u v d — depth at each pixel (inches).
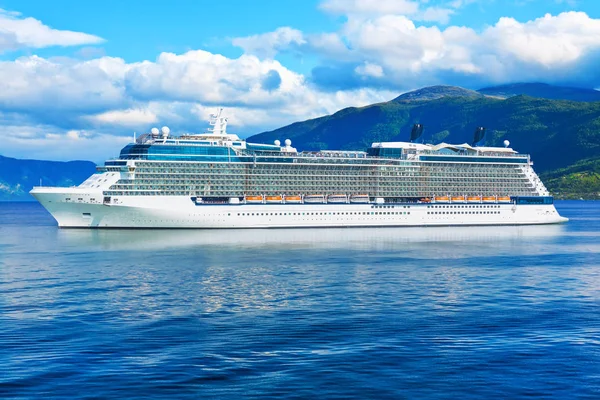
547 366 2436.0
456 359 2507.4
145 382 2253.9
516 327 2979.8
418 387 2225.6
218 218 7564.0
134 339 2748.5
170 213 7362.2
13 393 2153.1
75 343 2689.5
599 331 2915.8
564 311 3304.6
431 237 7096.5
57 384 2233.0
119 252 5472.4
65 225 7475.4
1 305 3361.2
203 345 2669.8
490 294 3732.8
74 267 4648.1
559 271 4618.6
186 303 3422.7
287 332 2869.1
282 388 2209.6
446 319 3117.6
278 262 4909.0
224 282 4033.0
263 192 7864.2
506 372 2370.8
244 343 2701.8
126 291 3732.8
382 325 2992.1
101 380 2271.2
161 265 4726.9
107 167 7332.7
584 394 2176.4
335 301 3496.6
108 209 7258.9
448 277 4301.2
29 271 4468.5
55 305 3363.7
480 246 6250.0
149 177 7357.3
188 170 7514.8
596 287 3978.8
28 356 2517.2
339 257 5231.3
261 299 3533.5
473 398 2138.3
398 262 4985.2
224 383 2251.5
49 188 7352.4
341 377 2310.5
